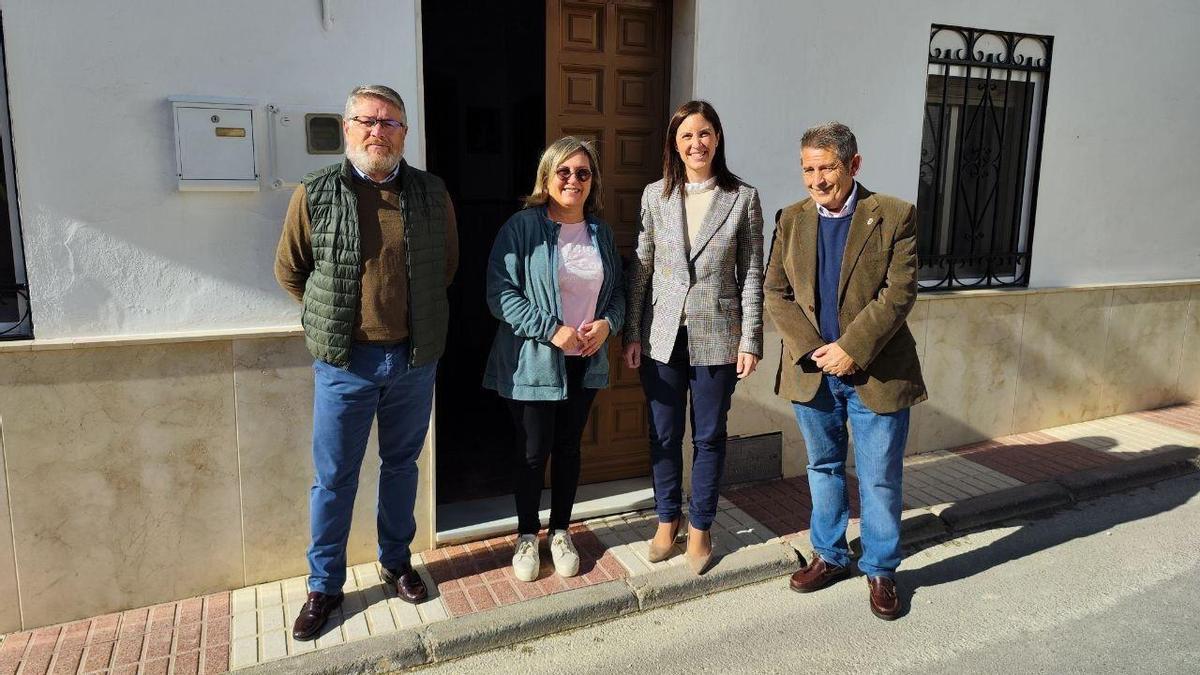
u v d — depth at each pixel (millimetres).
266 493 3158
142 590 3018
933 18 4488
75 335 2811
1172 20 5320
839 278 3029
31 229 2701
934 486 4367
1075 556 3670
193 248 2934
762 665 2805
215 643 2803
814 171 2945
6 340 2779
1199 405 6059
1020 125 5059
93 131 2742
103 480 2891
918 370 3088
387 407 2957
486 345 5555
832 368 2984
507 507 3877
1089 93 5129
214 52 2869
